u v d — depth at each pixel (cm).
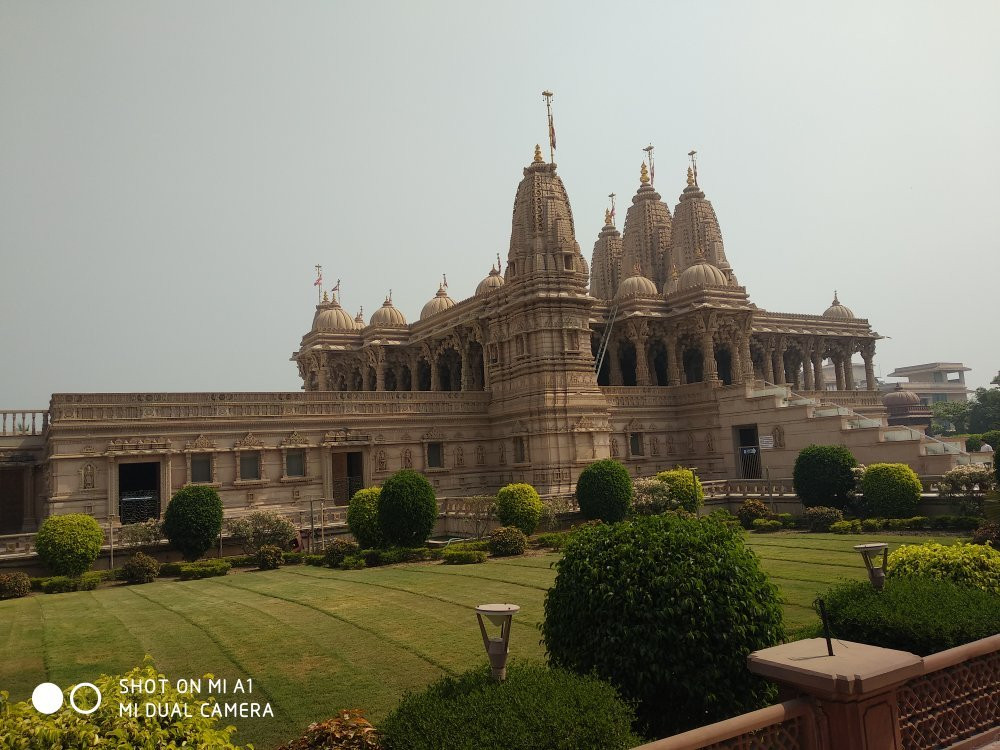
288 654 1720
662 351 7200
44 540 3086
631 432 5775
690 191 7706
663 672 1030
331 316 7669
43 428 4400
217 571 3180
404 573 2953
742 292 6406
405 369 7506
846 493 4216
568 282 5162
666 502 4438
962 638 1145
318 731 919
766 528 4100
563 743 802
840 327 7956
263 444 4400
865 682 803
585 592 1105
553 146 5466
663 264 8000
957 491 3750
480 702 884
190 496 3497
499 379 5375
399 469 4916
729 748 781
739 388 5569
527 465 5006
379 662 1634
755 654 913
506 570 2895
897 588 1306
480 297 5838
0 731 622
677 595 1060
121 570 3122
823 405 5309
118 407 3984
